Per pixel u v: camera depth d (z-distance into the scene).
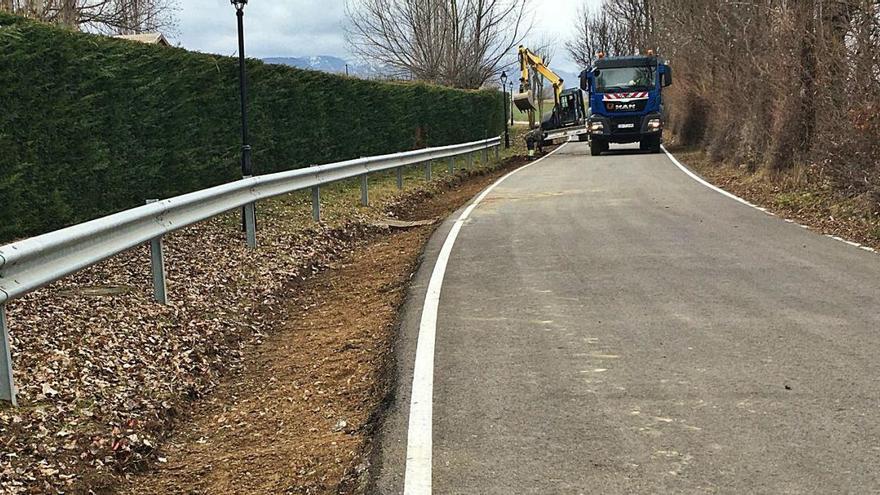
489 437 4.88
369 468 4.60
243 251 11.28
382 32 44.94
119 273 9.56
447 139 35.00
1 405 5.42
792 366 5.91
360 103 24.39
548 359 6.32
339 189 19.69
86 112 11.65
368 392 6.05
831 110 14.72
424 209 18.78
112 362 6.56
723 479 4.20
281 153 18.78
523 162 34.84
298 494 4.53
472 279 9.48
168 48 13.98
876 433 4.70
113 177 12.35
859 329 6.79
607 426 4.96
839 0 14.00
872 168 13.25
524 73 42.59
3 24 10.43
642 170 24.92
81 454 5.09
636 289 8.57
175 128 14.16
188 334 7.55
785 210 14.69
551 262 10.27
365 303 9.14
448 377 6.01
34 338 6.85
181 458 5.38
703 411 5.13
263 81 17.70
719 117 27.30
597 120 33.03
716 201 16.30
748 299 7.96
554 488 4.18
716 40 26.42
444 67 44.75
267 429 5.72
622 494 4.08
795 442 4.61
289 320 8.87
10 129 10.31
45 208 10.86
